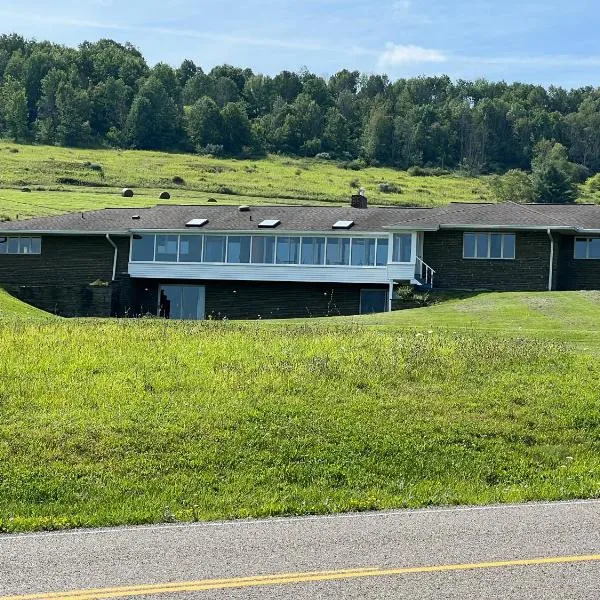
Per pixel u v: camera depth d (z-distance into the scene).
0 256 48.75
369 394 18.47
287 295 45.81
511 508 12.16
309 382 19.06
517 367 20.97
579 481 14.37
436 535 10.52
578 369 20.97
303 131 181.75
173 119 174.12
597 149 180.00
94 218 49.34
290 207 49.06
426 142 176.12
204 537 10.62
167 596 8.46
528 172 172.75
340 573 9.05
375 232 44.09
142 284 47.66
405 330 28.53
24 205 89.69
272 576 8.99
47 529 11.40
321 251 44.97
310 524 11.30
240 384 18.86
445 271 44.16
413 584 8.71
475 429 16.67
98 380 19.03
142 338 23.77
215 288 46.88
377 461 15.12
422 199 123.38
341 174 151.50
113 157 151.12
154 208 50.62
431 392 18.77
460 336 26.30
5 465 14.30
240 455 15.13
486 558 9.52
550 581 8.77
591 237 44.28
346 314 45.06
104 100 182.50
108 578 8.98
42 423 16.20
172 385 18.78
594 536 10.41
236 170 144.25
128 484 13.84
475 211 44.88
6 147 152.38
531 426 17.12
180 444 15.45
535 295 39.75
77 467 14.41
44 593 8.55
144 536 10.73
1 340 22.59
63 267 48.06
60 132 167.38
